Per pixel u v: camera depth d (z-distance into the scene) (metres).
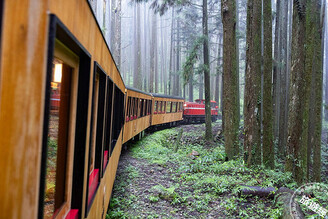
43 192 1.01
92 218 2.52
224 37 11.02
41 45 0.93
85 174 1.93
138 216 5.66
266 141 9.37
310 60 8.87
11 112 0.90
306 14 8.31
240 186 6.66
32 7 0.92
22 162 0.91
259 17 9.11
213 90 44.62
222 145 16.42
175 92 38.19
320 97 10.42
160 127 22.45
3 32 0.89
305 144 8.73
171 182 8.23
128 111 11.45
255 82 9.29
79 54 1.74
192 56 16.59
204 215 5.76
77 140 1.85
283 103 16.42
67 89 1.67
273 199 6.38
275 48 16.39
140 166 10.07
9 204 0.90
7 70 0.90
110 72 3.86
